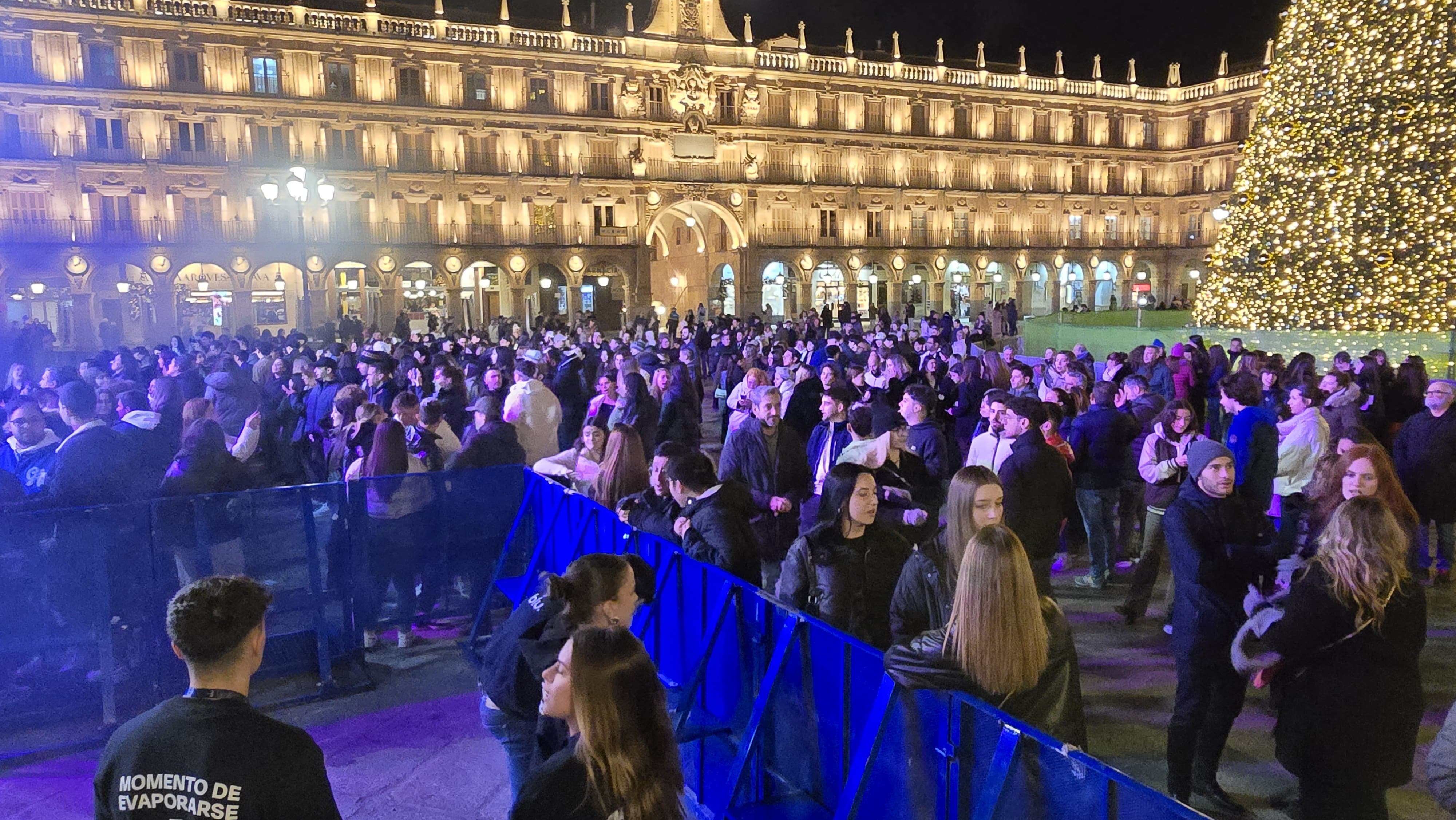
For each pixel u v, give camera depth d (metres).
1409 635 4.20
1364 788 4.23
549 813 2.79
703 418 24.91
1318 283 22.42
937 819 3.79
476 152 51.31
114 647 6.75
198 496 7.05
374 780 6.17
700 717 5.74
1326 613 4.22
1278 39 23.98
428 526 8.39
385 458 8.44
